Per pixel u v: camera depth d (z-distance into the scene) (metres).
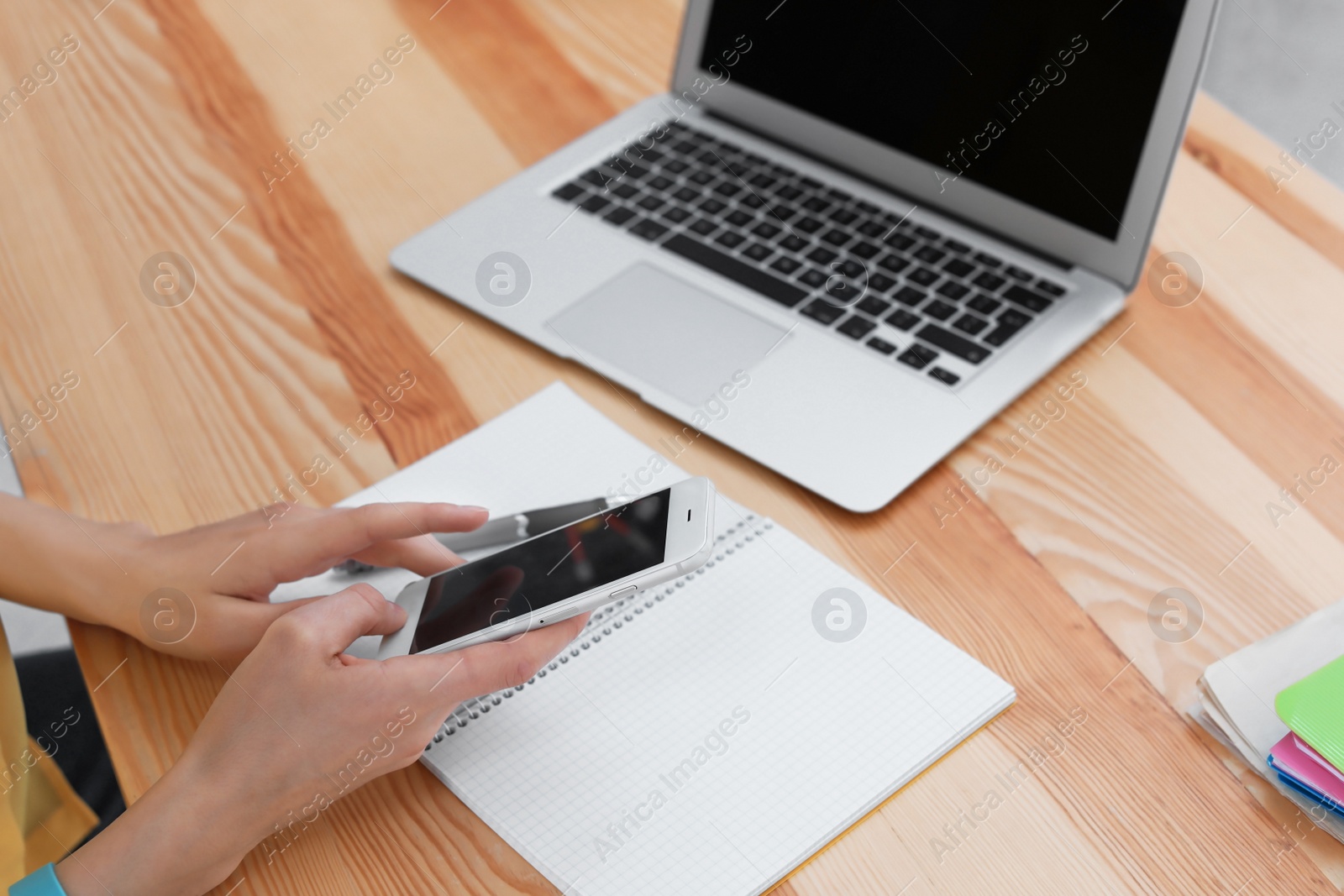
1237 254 0.93
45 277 0.98
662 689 0.64
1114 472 0.76
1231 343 0.85
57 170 1.11
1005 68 0.87
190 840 0.55
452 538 0.73
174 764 0.61
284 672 0.59
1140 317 0.88
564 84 1.21
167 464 0.81
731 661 0.65
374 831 0.58
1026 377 0.81
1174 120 0.80
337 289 0.95
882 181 0.99
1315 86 1.77
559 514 0.72
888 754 0.60
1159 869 0.54
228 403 0.85
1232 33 1.79
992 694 0.62
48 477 0.80
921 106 0.93
